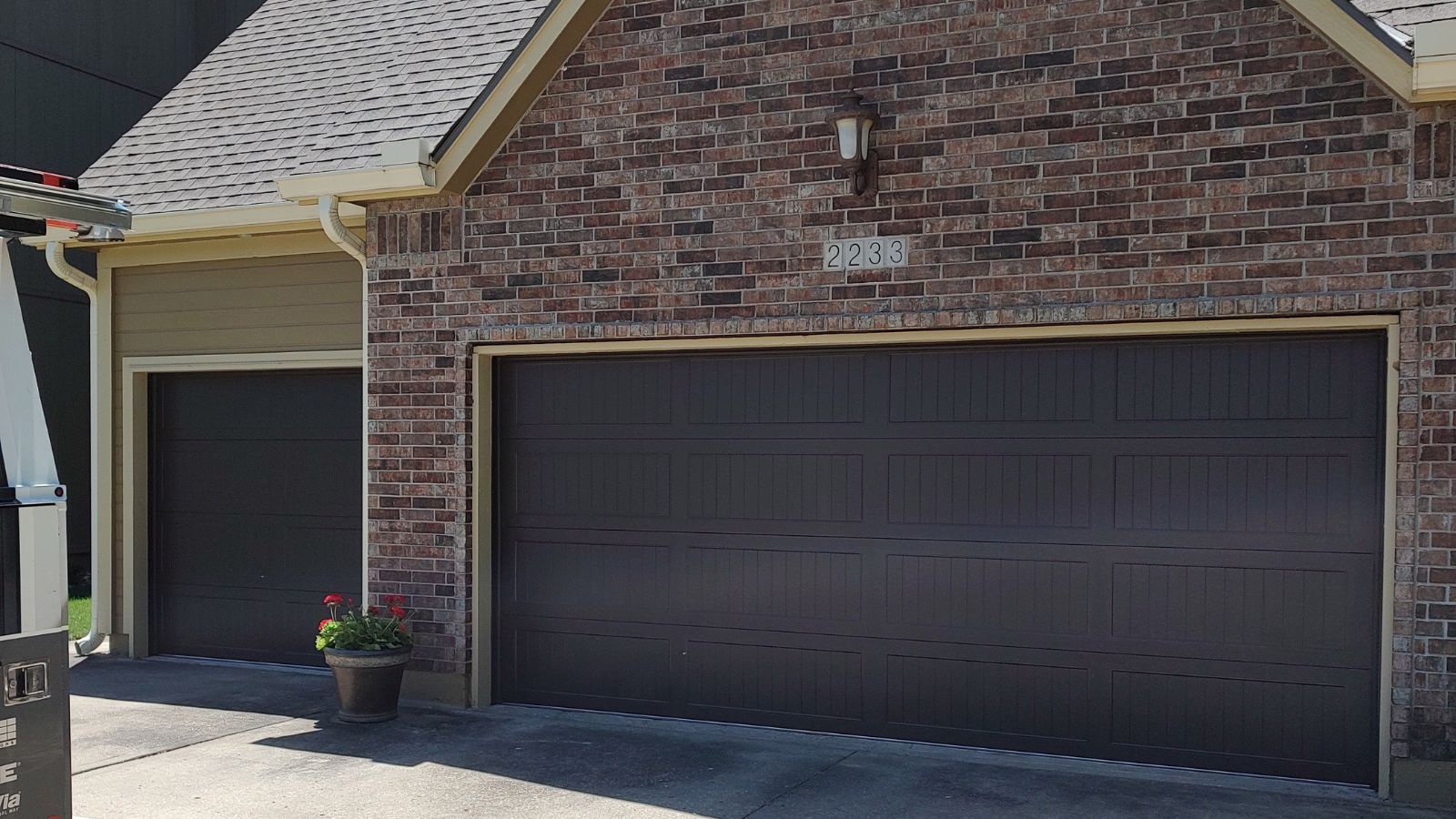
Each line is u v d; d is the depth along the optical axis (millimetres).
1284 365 6891
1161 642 7152
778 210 7844
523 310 8586
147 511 10930
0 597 4633
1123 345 7234
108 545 10953
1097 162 7051
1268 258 6664
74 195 5203
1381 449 6648
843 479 7941
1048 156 7156
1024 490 7477
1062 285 7113
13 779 4555
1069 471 7367
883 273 7551
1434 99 6031
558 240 8484
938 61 7426
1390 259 6410
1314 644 6816
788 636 8070
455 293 8805
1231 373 7000
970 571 7609
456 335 8789
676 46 8141
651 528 8469
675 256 8133
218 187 10023
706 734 7984
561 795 6621
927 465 7715
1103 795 6594
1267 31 6676
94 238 5566
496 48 10430
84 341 16656
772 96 7871
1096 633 7297
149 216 9938
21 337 4898
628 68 8289
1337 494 6770
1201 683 7066
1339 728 6777
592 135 8391
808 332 7742
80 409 16531
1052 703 7410
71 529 16266
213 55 12086
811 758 7391
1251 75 6707
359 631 8320
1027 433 7469
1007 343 7500
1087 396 7328
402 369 8969
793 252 7801
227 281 10500
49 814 4723
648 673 8469
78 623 13008
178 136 10961
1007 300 7234
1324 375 6805
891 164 7531
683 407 8391
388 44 11148
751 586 8180
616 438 8586
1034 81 7195
